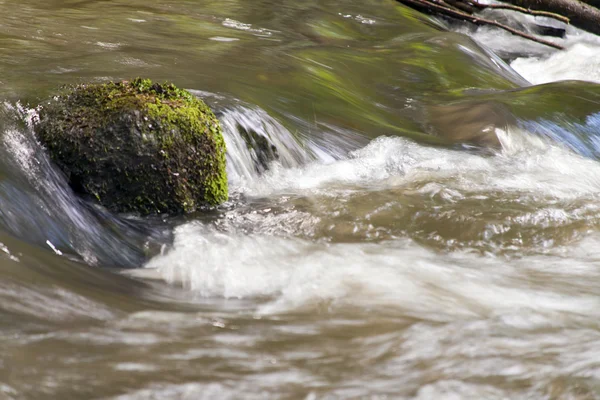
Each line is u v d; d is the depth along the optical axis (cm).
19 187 552
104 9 1226
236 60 1006
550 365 374
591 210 686
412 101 1048
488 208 677
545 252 599
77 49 927
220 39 1134
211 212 648
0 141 591
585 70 1603
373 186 735
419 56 1223
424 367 365
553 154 873
